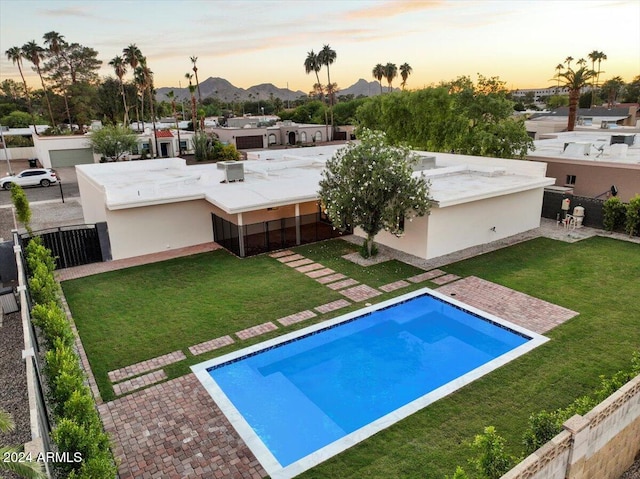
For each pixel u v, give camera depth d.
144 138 48.41
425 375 9.83
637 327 10.81
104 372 9.44
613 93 89.06
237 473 6.72
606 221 19.16
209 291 13.59
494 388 8.59
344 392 9.23
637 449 6.52
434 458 6.85
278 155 29.86
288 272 15.11
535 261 15.70
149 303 12.82
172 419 7.98
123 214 16.52
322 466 6.79
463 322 11.92
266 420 8.33
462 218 16.73
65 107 70.06
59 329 8.68
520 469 4.63
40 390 7.71
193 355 10.05
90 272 15.45
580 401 6.56
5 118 68.31
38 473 4.80
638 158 21.28
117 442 7.43
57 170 42.50
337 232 19.53
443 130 35.53
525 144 26.06
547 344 10.14
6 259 14.73
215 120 84.75
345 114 78.69
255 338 10.74
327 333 11.35
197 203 18.11
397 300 12.79
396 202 14.60
